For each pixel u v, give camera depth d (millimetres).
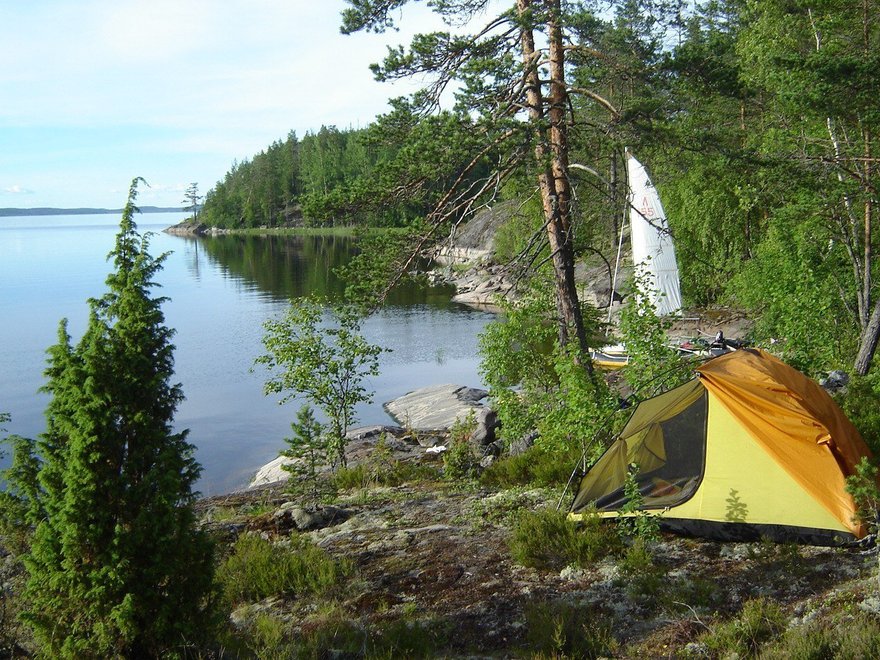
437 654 6324
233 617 7355
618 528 8453
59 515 5469
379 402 25359
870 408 11570
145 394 5758
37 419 23484
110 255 5883
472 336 37188
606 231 32750
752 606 6301
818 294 15180
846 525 7527
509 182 14250
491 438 15570
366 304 14016
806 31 19719
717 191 30609
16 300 52469
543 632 6355
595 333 17922
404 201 13828
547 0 12781
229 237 142625
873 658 5078
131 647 5648
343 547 9172
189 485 5961
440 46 12977
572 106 13875
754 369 8523
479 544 8812
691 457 8406
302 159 150375
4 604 6164
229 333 38469
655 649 5996
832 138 19328
